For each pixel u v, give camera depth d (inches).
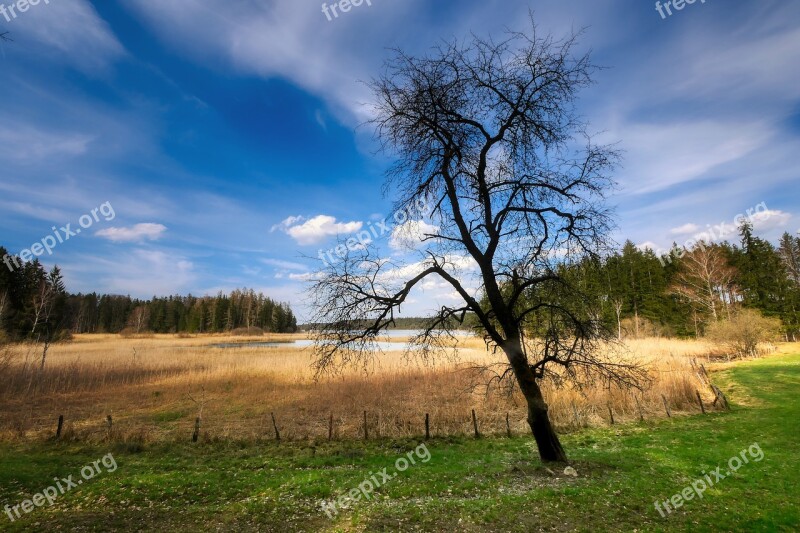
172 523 313.3
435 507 330.3
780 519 296.4
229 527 304.2
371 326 412.5
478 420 719.7
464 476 417.1
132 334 3661.4
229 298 4881.9
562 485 373.4
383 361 1235.2
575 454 495.2
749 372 1039.0
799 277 2812.5
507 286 462.9
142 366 1286.9
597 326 412.8
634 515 306.7
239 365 1294.3
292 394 943.7
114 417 767.7
